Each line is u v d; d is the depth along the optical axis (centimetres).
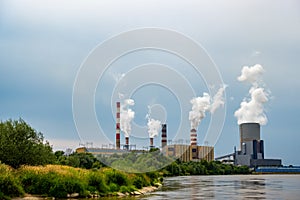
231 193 6100
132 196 5222
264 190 6956
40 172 4678
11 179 4197
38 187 4447
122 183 5653
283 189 7312
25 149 5084
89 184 5022
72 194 4594
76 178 4844
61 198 4447
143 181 6475
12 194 4178
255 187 7975
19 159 5047
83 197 4672
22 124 5250
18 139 5144
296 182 10800
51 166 5188
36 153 5188
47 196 4409
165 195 5522
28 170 4706
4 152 4984
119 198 4806
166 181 10775
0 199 3934
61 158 8212
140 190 6016
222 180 11994
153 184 7319
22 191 4272
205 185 8619
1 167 4369
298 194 5972
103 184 5138
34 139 5294
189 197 5225
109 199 4622
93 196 4819
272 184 9512
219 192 6300
